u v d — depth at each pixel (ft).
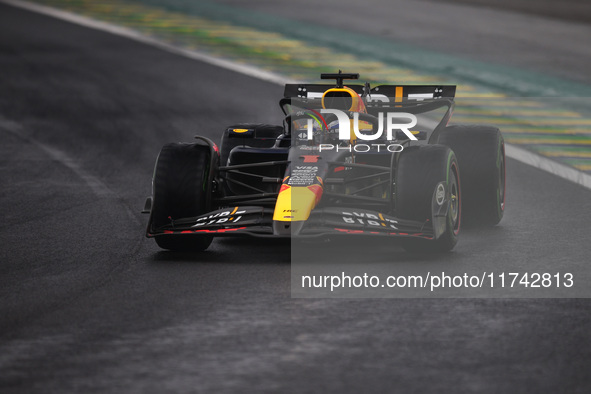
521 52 283.59
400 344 63.41
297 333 66.13
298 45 293.84
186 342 64.39
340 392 54.80
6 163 158.40
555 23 352.28
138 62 273.13
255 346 63.31
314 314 70.79
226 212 91.25
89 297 76.69
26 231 106.32
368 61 265.34
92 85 243.19
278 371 58.39
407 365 59.21
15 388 56.13
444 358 60.44
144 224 110.32
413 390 54.95
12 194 131.23
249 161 100.78
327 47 289.94
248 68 258.37
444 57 271.90
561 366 58.85
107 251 95.45
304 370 58.49
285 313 71.15
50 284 81.35
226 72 253.85
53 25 345.10
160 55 283.18
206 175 94.58
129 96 227.20
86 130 190.49
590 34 323.37
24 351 62.95
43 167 154.20
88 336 66.08
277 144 102.89
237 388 55.57
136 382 56.80
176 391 55.21
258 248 97.14
